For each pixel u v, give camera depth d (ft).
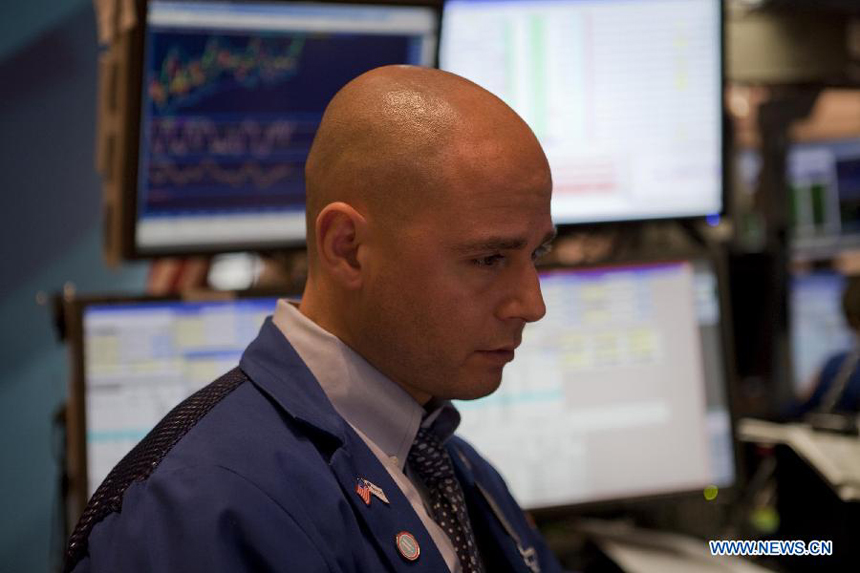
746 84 6.38
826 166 11.33
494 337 2.42
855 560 4.50
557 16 4.92
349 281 2.45
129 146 4.29
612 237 5.96
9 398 7.59
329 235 2.44
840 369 7.22
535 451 4.65
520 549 3.05
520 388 4.66
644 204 5.15
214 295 4.28
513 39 4.90
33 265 7.72
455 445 3.12
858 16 6.28
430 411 2.76
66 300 4.15
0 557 7.54
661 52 5.05
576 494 4.68
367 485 2.44
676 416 4.79
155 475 2.24
